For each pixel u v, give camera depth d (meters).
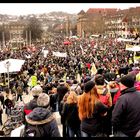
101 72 13.47
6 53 60.19
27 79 30.72
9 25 158.50
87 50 66.25
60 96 9.38
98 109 5.95
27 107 6.68
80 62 38.50
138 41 52.97
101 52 57.09
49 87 16.41
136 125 5.47
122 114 5.46
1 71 22.83
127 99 5.45
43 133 5.18
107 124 6.43
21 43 147.50
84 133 6.11
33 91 6.72
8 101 17.83
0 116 16.58
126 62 34.22
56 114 10.96
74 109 6.84
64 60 43.56
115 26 131.50
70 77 22.77
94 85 6.09
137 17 93.81
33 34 158.12
